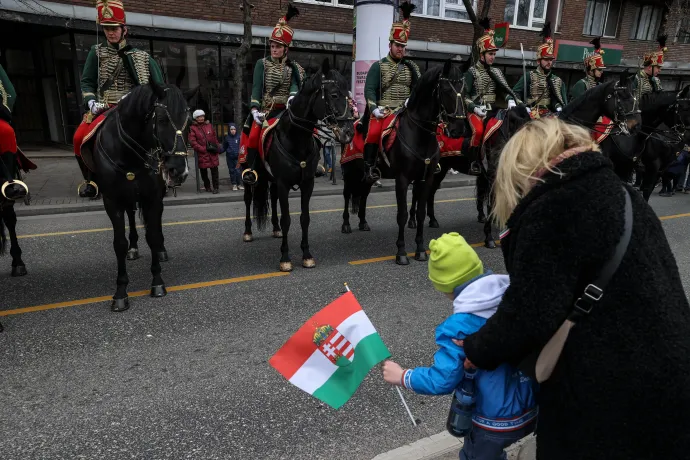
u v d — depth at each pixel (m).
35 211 8.77
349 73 16.67
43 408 3.29
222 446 2.95
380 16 10.64
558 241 1.33
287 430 3.12
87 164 5.14
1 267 6.02
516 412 1.85
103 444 2.95
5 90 4.84
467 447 2.01
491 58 7.47
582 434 1.40
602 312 1.32
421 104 6.00
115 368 3.80
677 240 7.75
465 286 1.88
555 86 8.02
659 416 1.30
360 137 7.13
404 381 1.97
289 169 5.86
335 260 6.57
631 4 21.14
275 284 5.63
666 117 7.93
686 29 18.05
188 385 3.59
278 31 6.20
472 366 1.72
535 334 1.35
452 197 11.34
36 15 11.84
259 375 3.75
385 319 4.77
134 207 5.00
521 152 1.55
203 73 14.84
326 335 2.26
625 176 8.32
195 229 8.00
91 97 5.20
